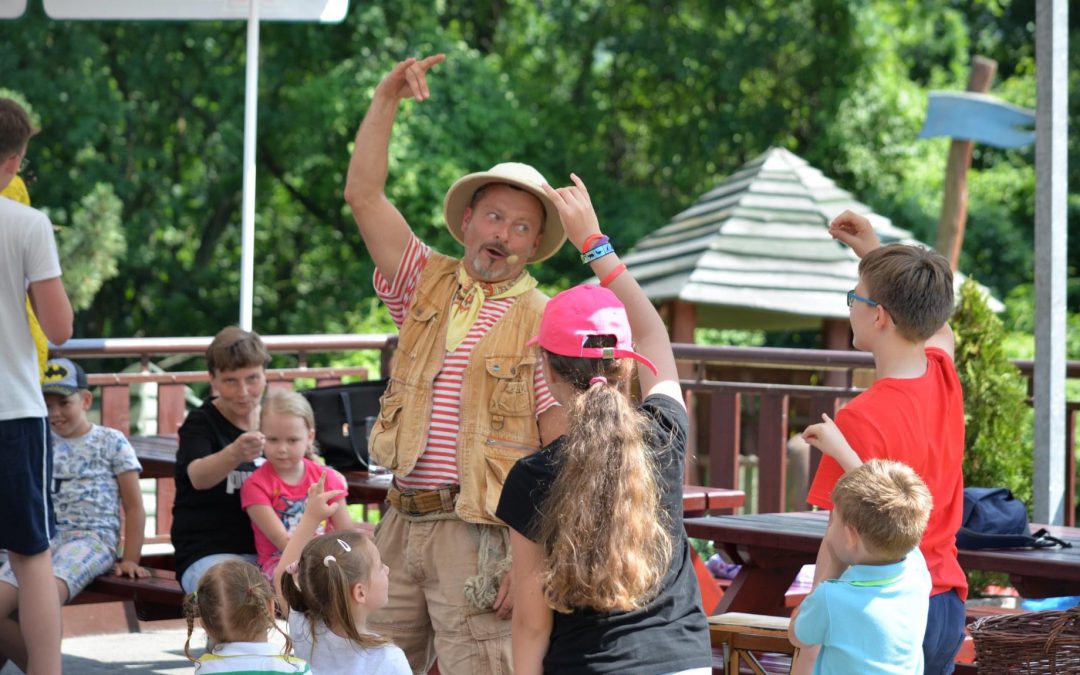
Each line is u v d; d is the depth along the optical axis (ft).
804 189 50.85
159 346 31.60
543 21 105.81
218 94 92.43
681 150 99.35
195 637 28.25
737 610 19.47
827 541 13.89
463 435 16.14
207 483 21.31
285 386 33.50
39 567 18.78
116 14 30.83
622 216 95.30
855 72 92.43
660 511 12.42
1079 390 67.00
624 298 14.17
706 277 45.80
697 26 99.40
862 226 17.57
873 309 14.79
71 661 25.84
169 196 94.89
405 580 16.88
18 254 18.29
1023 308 89.20
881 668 13.33
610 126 104.47
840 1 92.79
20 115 18.35
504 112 87.20
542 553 12.36
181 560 21.95
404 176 81.56
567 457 12.15
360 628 15.72
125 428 31.55
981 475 28.07
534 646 12.50
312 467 21.54
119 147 90.94
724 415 30.19
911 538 13.33
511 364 16.14
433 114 84.74
